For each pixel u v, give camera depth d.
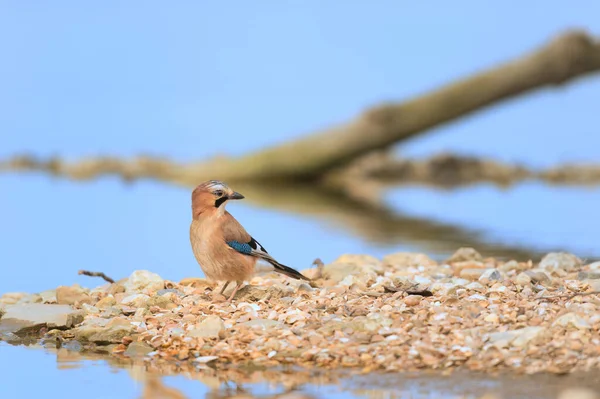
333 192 31.38
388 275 13.78
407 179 36.16
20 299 13.31
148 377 9.50
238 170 34.34
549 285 12.47
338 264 14.40
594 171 35.53
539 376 8.88
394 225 23.09
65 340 11.27
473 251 15.52
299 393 8.59
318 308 11.49
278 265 12.48
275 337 10.51
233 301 12.25
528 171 36.38
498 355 9.55
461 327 10.41
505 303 11.27
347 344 10.11
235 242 12.11
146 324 11.40
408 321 10.71
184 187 30.92
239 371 9.56
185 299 12.41
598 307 10.88
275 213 25.17
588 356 9.40
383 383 8.84
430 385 8.71
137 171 35.03
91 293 13.27
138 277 13.36
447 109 32.03
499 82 31.48
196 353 10.31
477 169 36.34
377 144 33.12
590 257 17.19
